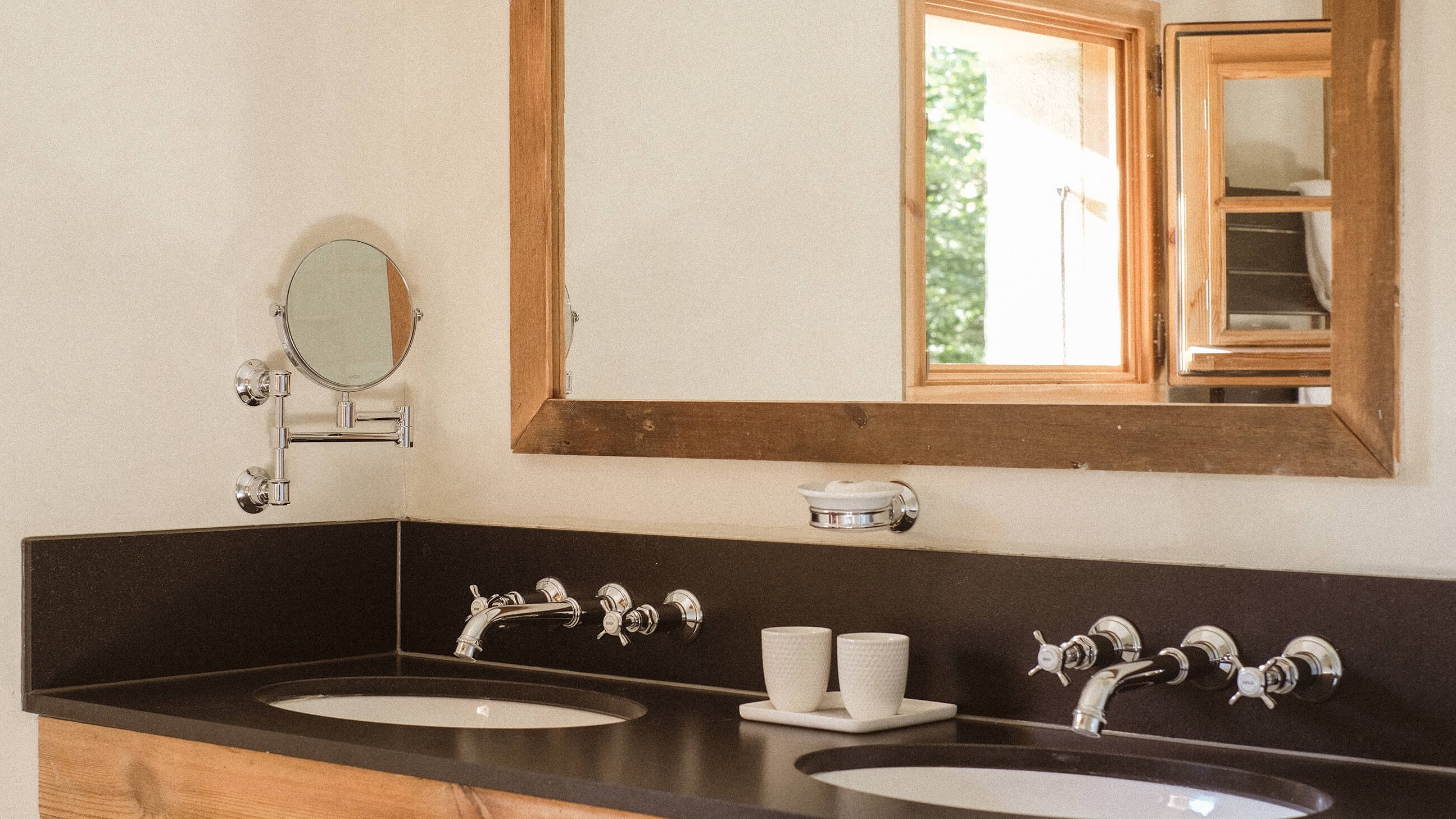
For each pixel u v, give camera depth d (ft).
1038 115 5.09
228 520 6.28
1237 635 4.65
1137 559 4.93
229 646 6.25
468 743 4.66
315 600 6.58
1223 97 4.71
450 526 6.72
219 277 6.23
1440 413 4.37
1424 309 4.40
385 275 6.63
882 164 5.45
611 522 6.26
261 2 6.40
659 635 5.99
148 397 5.98
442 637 6.75
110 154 5.84
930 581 5.29
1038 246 5.08
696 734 4.87
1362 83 4.45
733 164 5.85
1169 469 4.80
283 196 6.49
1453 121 4.34
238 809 5.01
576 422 6.27
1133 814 4.49
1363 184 4.45
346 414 6.47
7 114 5.52
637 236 6.11
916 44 5.38
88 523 5.80
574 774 4.20
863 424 5.47
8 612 5.57
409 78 7.00
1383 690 4.40
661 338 6.04
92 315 5.79
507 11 6.66
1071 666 4.66
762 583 5.70
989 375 5.18
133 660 5.91
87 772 5.47
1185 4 4.77
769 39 5.75
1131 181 4.88
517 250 6.46
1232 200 4.69
